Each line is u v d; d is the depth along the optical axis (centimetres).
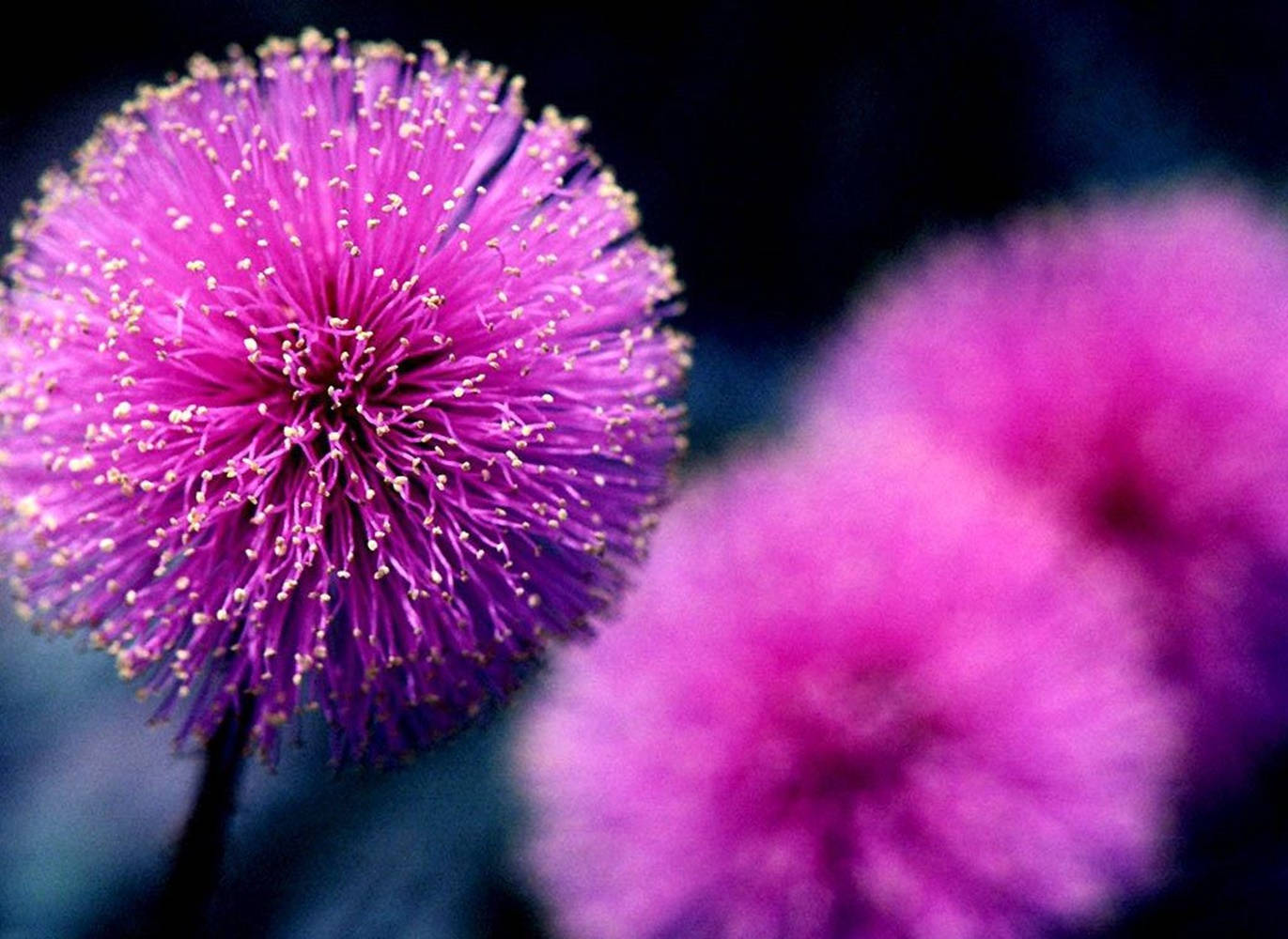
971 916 12
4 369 11
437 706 11
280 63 11
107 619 11
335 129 11
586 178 11
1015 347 14
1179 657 13
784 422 20
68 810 15
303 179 11
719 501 13
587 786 13
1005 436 14
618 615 12
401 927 14
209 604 11
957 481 13
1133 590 13
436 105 11
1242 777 13
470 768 15
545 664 11
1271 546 13
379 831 15
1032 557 13
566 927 13
